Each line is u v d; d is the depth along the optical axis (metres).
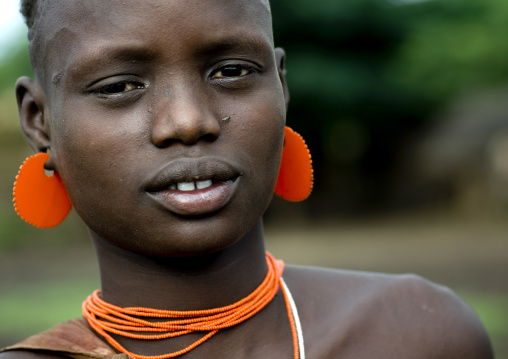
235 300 2.37
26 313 12.05
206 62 2.12
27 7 2.40
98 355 2.22
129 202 2.12
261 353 2.37
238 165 2.12
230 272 2.36
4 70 25.75
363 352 2.47
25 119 2.44
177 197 2.08
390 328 2.54
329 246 22.86
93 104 2.12
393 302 2.61
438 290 2.73
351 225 28.75
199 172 2.06
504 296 12.75
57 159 2.29
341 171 30.70
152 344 2.31
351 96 26.77
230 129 2.13
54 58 2.21
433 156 29.28
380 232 26.50
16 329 10.59
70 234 25.59
